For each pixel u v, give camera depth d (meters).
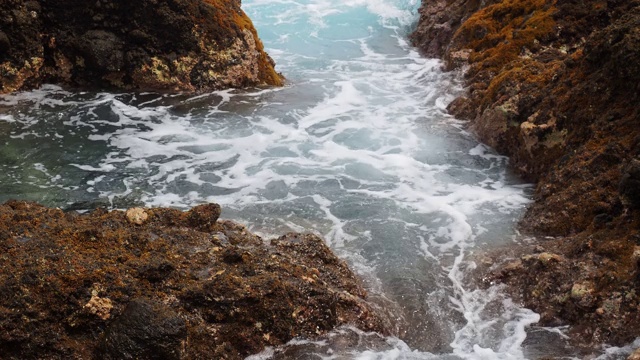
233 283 6.54
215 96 14.73
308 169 10.98
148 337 5.62
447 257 8.36
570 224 8.40
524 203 9.73
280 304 6.62
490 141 11.68
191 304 6.35
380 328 6.98
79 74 14.96
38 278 5.94
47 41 14.81
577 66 10.72
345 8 23.56
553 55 12.92
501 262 8.13
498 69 13.73
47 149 11.65
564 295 7.00
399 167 10.99
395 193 10.10
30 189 10.12
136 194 10.07
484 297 7.59
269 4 24.38
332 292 6.99
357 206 9.66
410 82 15.65
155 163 11.24
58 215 7.25
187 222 7.66
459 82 14.46
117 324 5.76
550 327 6.88
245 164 11.20
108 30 14.90
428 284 7.81
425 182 10.48
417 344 6.89
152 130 12.70
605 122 9.30
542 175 10.24
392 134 12.38
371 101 14.30
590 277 6.96
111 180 10.55
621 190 7.55
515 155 11.04
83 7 14.72
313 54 18.70
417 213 9.47
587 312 6.68
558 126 10.23
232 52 15.34
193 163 11.24
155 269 6.44
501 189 10.27
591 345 6.35
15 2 14.20
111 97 14.41
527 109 11.12
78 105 13.88
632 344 6.12
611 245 7.18
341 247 8.57
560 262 7.41
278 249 7.68
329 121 13.10
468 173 10.83
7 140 11.95
